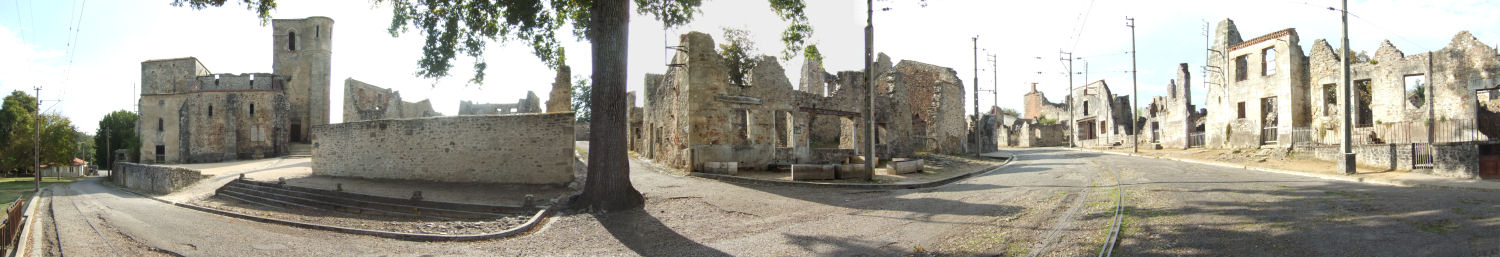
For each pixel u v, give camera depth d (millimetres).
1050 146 48625
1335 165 20344
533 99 38812
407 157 20734
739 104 21188
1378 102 25547
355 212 15266
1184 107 34875
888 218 10617
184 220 15078
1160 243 7570
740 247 8719
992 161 28406
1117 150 37219
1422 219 8438
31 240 12508
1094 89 47031
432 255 8914
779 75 22500
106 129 58781
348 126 22516
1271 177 16328
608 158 12461
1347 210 9492
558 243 9547
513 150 18828
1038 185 15203
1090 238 8047
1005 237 8461
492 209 13672
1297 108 27344
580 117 51906
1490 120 23359
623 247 9109
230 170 27188
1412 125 23609
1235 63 30531
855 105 25734
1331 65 26547
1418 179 15195
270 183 20422
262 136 41188
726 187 15828
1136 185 14555
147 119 43750
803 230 9781
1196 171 18812
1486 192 11953
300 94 46312
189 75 45969
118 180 41188
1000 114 55625
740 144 21125
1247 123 29438
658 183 16734
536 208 12930
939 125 35156
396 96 40156
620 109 12680
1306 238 7520
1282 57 27781
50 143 53062
